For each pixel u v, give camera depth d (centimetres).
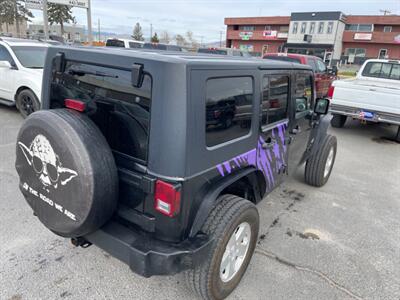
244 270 264
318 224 372
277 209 402
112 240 206
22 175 224
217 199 231
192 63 183
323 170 455
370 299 261
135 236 208
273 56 1232
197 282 221
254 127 256
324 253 316
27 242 303
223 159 222
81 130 190
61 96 247
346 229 365
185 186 190
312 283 273
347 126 938
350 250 325
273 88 280
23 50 736
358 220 388
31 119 203
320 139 446
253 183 280
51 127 191
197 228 209
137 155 200
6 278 257
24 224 331
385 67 898
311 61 1185
